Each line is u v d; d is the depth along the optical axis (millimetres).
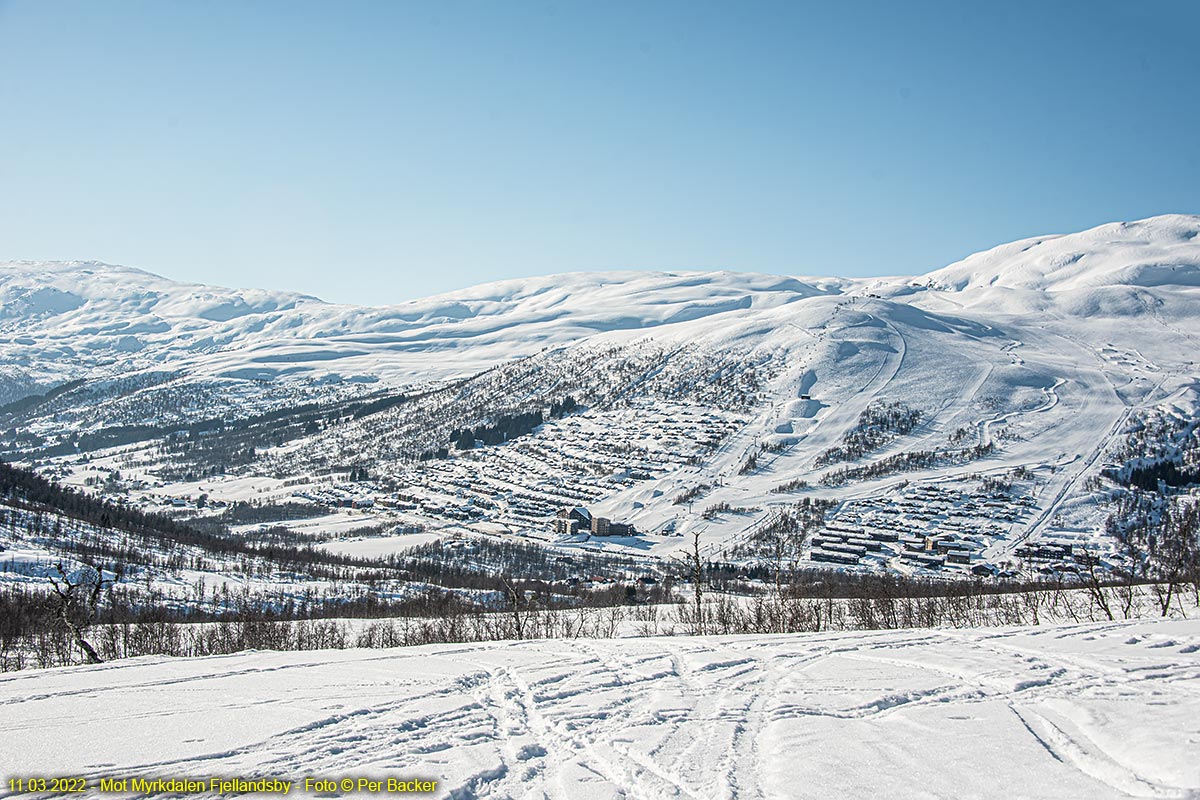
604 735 15648
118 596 72938
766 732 15656
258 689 19750
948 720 16188
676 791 12625
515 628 51750
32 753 14602
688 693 19109
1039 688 18781
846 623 49906
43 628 46781
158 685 20312
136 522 156500
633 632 53656
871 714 16891
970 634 27000
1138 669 20484
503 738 15562
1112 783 12461
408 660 23953
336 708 17734
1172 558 61531
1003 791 12227
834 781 12773
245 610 62062
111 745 15055
